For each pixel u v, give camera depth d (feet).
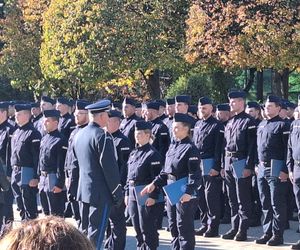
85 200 21.31
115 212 24.27
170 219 23.00
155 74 71.72
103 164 20.95
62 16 64.90
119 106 38.17
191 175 21.90
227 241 28.40
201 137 28.96
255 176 30.40
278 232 27.12
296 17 54.39
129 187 23.72
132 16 62.54
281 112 29.99
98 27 62.54
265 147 26.76
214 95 69.67
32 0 79.92
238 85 79.51
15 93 96.94
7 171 32.27
